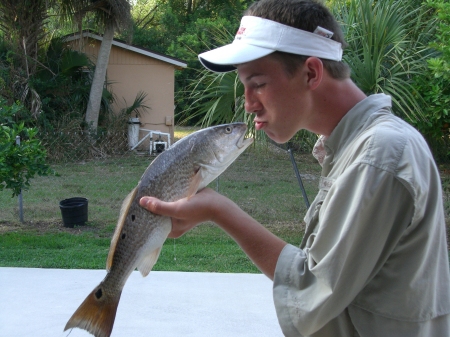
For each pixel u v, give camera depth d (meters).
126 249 1.44
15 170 6.17
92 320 1.46
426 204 1.19
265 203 8.34
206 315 3.66
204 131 1.47
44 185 10.00
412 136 1.20
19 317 3.61
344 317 1.29
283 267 1.29
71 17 14.38
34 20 13.98
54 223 7.06
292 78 1.28
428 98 5.28
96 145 14.41
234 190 9.45
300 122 1.33
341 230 1.17
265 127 1.36
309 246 1.34
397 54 5.26
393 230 1.19
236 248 5.69
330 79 1.31
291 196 8.95
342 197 1.18
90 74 15.72
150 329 3.43
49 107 14.35
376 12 5.24
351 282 1.18
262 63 1.28
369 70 5.06
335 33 1.33
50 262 5.05
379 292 1.23
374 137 1.19
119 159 14.17
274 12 1.28
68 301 3.91
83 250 5.64
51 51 14.88
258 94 1.32
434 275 1.24
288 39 1.25
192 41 21.39
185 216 1.38
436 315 1.26
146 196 1.41
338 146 1.33
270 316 3.67
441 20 5.41
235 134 1.47
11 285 4.25
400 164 1.15
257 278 4.48
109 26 14.46
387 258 1.21
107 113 15.46
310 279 1.24
